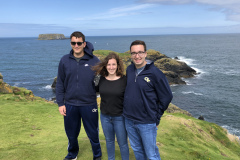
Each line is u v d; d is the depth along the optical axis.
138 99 3.23
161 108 3.32
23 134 6.42
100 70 3.44
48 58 85.56
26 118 8.14
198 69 53.75
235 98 30.95
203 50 112.25
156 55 51.72
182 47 135.12
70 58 3.59
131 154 5.00
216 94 32.84
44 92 34.62
